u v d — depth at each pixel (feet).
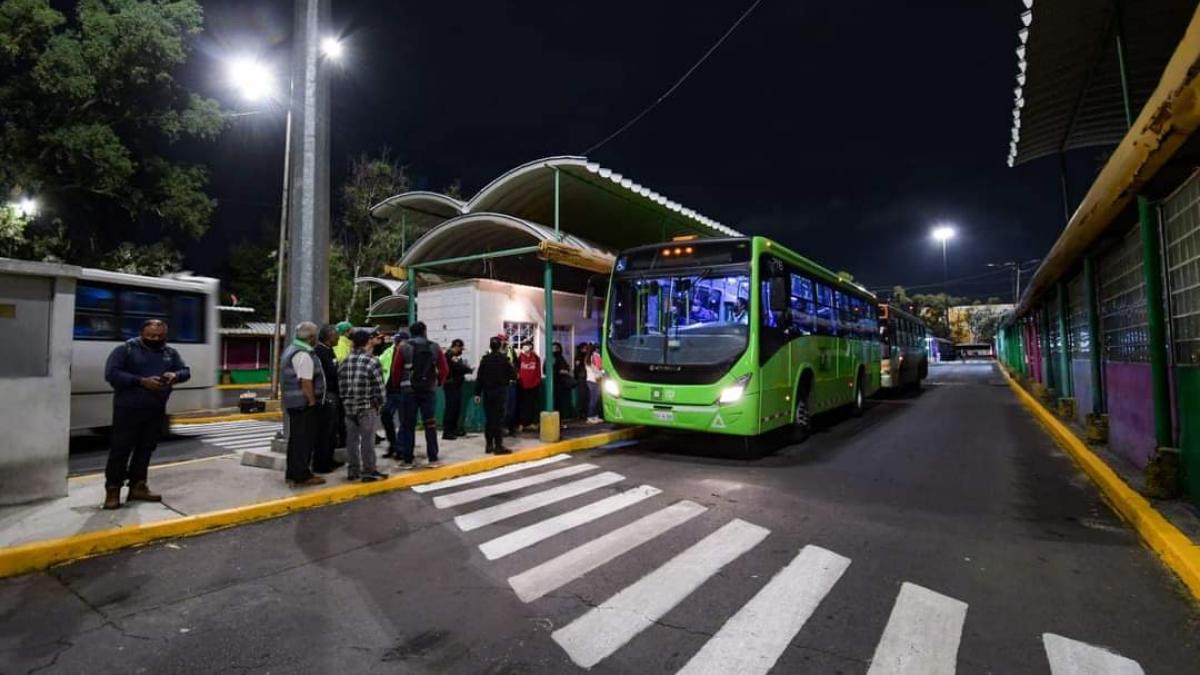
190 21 66.90
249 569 16.34
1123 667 11.23
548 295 35.86
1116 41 25.21
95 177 64.80
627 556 17.25
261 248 122.52
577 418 43.70
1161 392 22.03
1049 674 11.00
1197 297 19.80
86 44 61.72
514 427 37.50
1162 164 17.22
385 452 31.35
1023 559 16.88
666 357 32.71
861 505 22.59
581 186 38.42
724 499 23.56
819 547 17.92
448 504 22.86
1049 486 25.61
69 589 15.03
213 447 39.01
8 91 60.54
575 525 20.22
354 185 103.65
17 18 58.70
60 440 21.49
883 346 66.33
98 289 38.27
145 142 71.92
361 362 24.77
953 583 15.21
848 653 11.78
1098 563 16.57
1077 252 30.91
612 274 36.11
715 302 32.35
